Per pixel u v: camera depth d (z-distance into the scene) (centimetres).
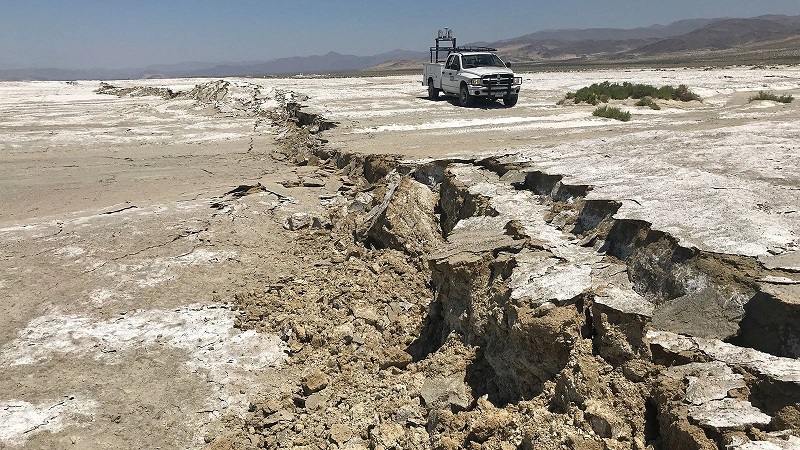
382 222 1012
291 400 630
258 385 670
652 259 585
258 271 974
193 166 1719
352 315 800
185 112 2975
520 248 671
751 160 960
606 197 747
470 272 634
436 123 1959
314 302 852
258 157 1842
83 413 613
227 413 620
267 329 789
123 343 747
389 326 768
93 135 2266
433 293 838
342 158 1527
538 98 2758
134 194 1412
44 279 908
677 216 641
